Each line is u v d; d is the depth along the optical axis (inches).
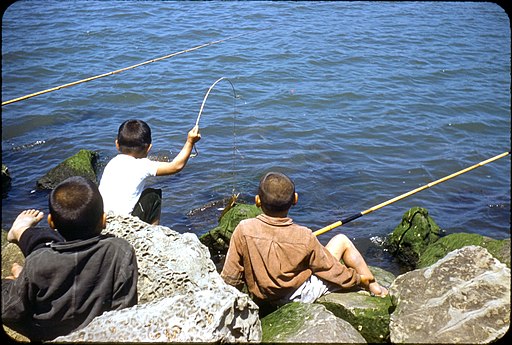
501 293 131.5
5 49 466.0
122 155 179.8
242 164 301.1
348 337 126.1
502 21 593.0
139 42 499.8
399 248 229.5
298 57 470.6
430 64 465.4
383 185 287.1
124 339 111.2
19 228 134.5
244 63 454.9
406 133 346.0
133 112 366.3
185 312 114.6
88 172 281.1
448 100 395.5
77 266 116.0
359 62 465.1
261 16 591.8
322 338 123.2
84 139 328.8
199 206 259.8
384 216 259.3
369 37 530.6
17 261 143.3
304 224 250.4
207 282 131.4
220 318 113.2
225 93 395.2
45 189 274.7
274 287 145.6
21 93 387.9
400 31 552.7
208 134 334.6
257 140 329.7
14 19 550.9
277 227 146.3
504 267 138.0
